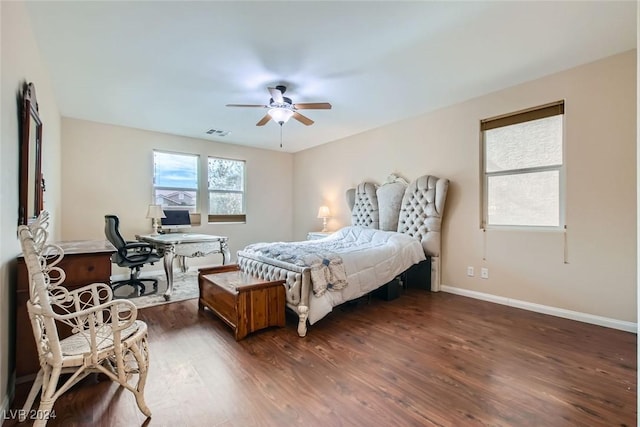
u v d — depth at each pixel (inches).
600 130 114.3
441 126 165.2
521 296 136.6
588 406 67.9
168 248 154.4
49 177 131.6
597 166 115.2
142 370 64.4
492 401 69.8
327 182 242.1
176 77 125.2
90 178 183.9
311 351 95.0
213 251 172.9
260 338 105.2
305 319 107.7
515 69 121.0
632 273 108.5
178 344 100.0
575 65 118.3
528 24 91.5
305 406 67.9
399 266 151.3
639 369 43.8
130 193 197.8
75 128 178.9
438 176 167.0
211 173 233.9
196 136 221.0
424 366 85.6
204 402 69.4
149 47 102.7
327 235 212.4
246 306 105.5
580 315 120.0
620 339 102.8
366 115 175.9
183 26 91.2
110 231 153.6
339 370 83.4
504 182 143.4
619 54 109.7
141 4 81.0
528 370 83.4
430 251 163.5
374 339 104.0
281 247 139.5
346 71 121.0
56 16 85.7
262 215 261.0
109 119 181.0
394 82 131.9
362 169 211.9
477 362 87.8
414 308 137.4
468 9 84.5
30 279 57.5
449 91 142.2
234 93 142.0
